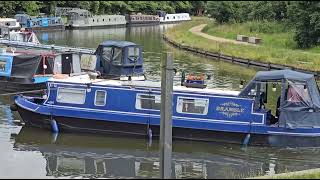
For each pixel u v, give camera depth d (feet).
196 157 76.43
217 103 81.61
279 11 256.52
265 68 166.40
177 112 82.07
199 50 200.44
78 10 313.12
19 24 232.53
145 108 82.99
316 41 190.60
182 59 185.06
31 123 86.58
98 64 112.16
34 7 310.24
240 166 73.51
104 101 83.82
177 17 404.77
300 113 80.23
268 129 80.07
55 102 85.10
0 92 113.80
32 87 111.96
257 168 73.15
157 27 354.95
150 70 146.72
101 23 319.06
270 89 93.61
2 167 68.23
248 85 82.28
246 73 154.81
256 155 78.07
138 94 82.89
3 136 82.17
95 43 219.61
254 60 170.91
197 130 81.76
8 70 113.29
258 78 81.92
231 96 81.41
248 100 81.00
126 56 110.83
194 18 438.81
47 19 273.95
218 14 288.30
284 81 80.38
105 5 376.48
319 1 193.16
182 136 82.33
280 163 75.25
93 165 71.20
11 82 112.98
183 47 214.28
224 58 185.26
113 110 83.56
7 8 292.81
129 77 90.22
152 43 238.48
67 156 74.33
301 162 75.92
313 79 81.76
